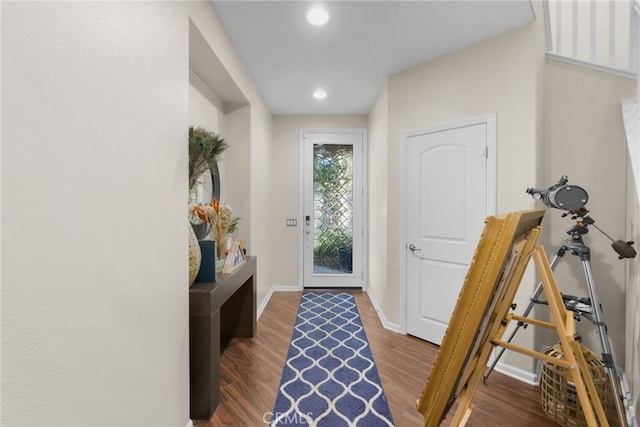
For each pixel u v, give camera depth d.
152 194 1.28
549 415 1.77
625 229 2.10
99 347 0.98
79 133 0.89
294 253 4.59
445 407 1.17
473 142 2.50
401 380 2.17
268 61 2.83
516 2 1.99
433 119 2.76
